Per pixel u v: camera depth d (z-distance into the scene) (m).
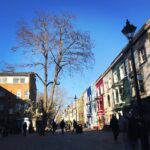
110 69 43.25
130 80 33.38
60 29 33.59
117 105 39.97
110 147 15.05
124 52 34.59
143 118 10.58
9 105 64.75
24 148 16.78
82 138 24.17
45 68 34.28
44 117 33.94
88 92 65.69
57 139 23.98
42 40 33.44
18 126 43.44
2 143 21.45
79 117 78.19
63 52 33.78
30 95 69.25
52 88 34.91
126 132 11.99
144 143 10.33
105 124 45.56
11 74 67.75
